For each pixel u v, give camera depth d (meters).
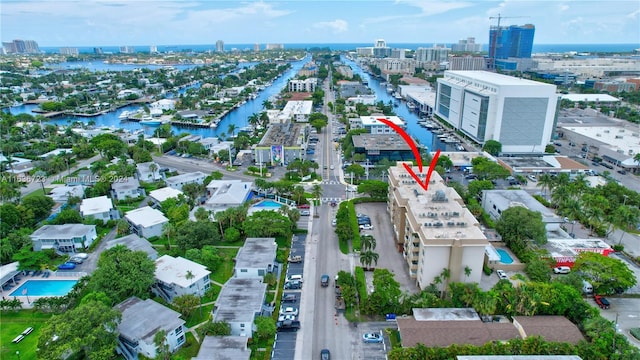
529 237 146.00
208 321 110.62
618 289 124.81
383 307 114.19
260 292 117.00
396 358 92.38
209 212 166.50
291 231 163.88
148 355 98.44
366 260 131.88
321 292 126.88
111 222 171.75
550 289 111.19
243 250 139.38
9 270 134.12
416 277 130.50
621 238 160.75
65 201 190.62
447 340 97.75
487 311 107.12
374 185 192.25
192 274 124.38
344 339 106.75
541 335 98.50
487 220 168.88
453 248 117.12
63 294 126.94
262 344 104.56
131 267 119.38
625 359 90.38
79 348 91.44
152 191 195.62
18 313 117.25
